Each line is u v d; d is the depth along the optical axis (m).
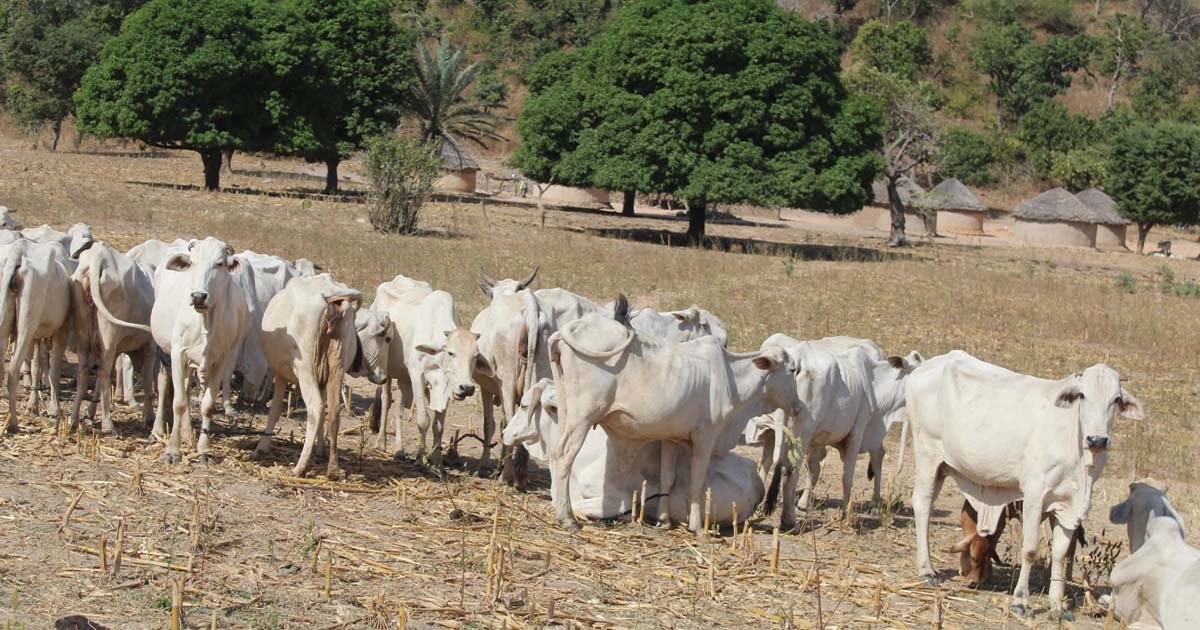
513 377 10.84
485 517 9.55
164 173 43.88
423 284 12.65
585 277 24.64
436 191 47.38
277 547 8.20
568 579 8.29
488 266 24.78
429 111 47.62
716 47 34.66
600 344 9.41
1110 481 13.18
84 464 9.66
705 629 7.57
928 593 8.90
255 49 37.88
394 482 10.37
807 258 33.72
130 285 11.20
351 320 10.28
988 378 9.05
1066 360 20.48
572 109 38.56
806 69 35.56
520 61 77.00
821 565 9.28
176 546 7.98
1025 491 8.66
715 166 34.16
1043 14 92.00
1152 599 7.91
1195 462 14.27
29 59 53.03
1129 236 61.50
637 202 54.94
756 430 11.27
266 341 10.23
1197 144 52.78
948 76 83.38
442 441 12.84
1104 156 68.69
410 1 82.44
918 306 24.52
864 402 11.19
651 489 10.15
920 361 12.93
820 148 34.84
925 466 9.38
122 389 12.95
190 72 36.53
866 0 92.50
